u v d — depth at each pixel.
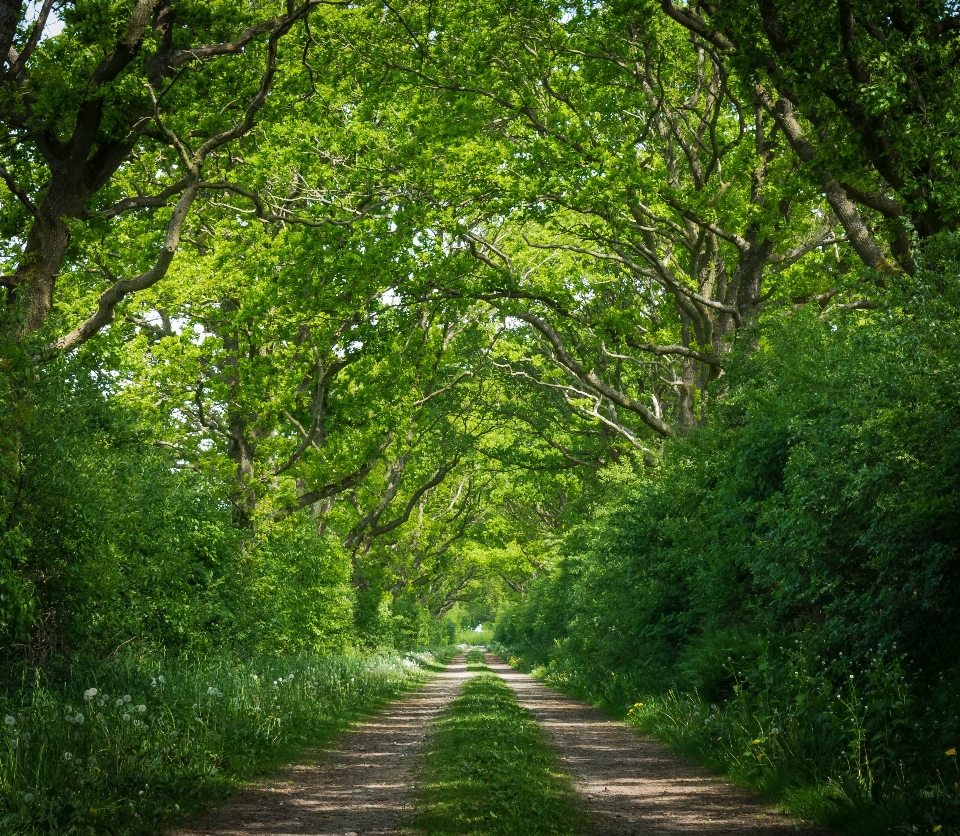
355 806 9.29
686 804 9.52
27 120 18.91
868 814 7.72
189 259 28.88
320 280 28.98
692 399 32.00
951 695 9.65
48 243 19.19
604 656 27.16
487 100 29.05
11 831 6.82
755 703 13.08
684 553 20.16
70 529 13.27
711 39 19.67
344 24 27.67
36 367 13.27
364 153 28.64
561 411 43.62
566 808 8.73
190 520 21.42
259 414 29.42
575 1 27.38
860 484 11.02
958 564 10.52
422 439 48.34
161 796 8.65
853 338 14.42
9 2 17.33
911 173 16.75
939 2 15.90
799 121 21.94
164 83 20.28
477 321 42.84
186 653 19.33
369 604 45.34
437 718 19.92
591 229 29.34
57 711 10.60
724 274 32.12
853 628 11.77
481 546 63.78
